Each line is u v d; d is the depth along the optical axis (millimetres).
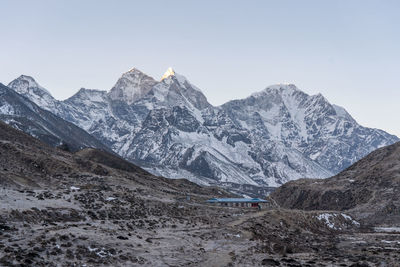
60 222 95625
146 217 124188
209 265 81750
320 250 119438
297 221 168875
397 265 88062
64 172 180625
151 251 86312
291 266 85750
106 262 73438
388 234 174500
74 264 69562
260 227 137375
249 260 89188
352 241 148125
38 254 70188
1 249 69250
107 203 125125
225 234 117562
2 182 124188
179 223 126500
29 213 93000
